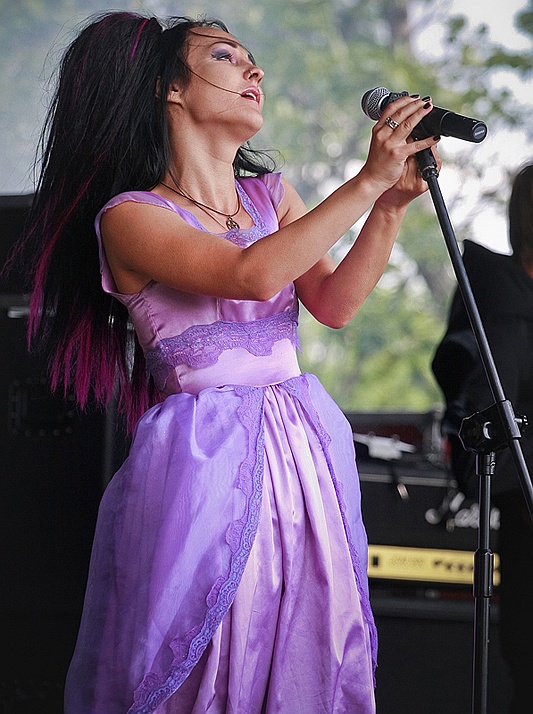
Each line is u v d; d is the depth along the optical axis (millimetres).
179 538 5715
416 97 5770
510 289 8703
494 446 5688
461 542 10078
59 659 7887
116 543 5949
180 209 6211
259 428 5949
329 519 6035
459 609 9719
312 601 5883
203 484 5746
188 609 5641
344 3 23672
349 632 5930
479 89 22469
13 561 7961
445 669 9672
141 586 5781
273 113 23422
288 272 5750
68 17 21125
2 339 8031
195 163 6426
